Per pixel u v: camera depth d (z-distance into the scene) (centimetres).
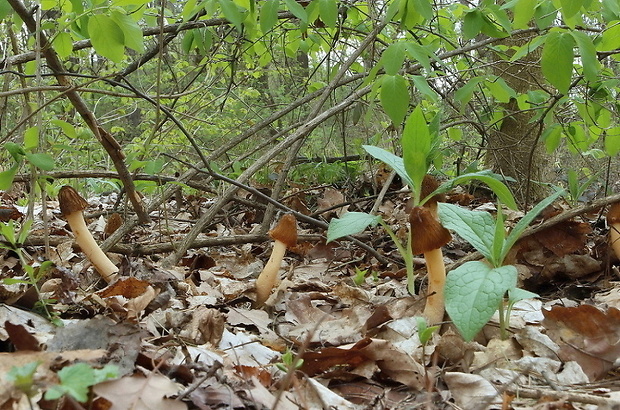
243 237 467
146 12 494
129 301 289
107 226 480
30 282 256
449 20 558
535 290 383
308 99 581
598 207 373
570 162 863
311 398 207
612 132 476
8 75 481
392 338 270
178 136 722
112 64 820
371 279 419
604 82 457
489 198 649
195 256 468
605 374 239
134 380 185
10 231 256
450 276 233
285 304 349
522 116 658
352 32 604
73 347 212
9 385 163
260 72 773
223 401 190
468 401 211
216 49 565
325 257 496
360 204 633
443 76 571
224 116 881
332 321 308
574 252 395
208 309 278
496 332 270
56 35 355
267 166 698
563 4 328
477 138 846
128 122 1110
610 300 323
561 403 195
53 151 618
